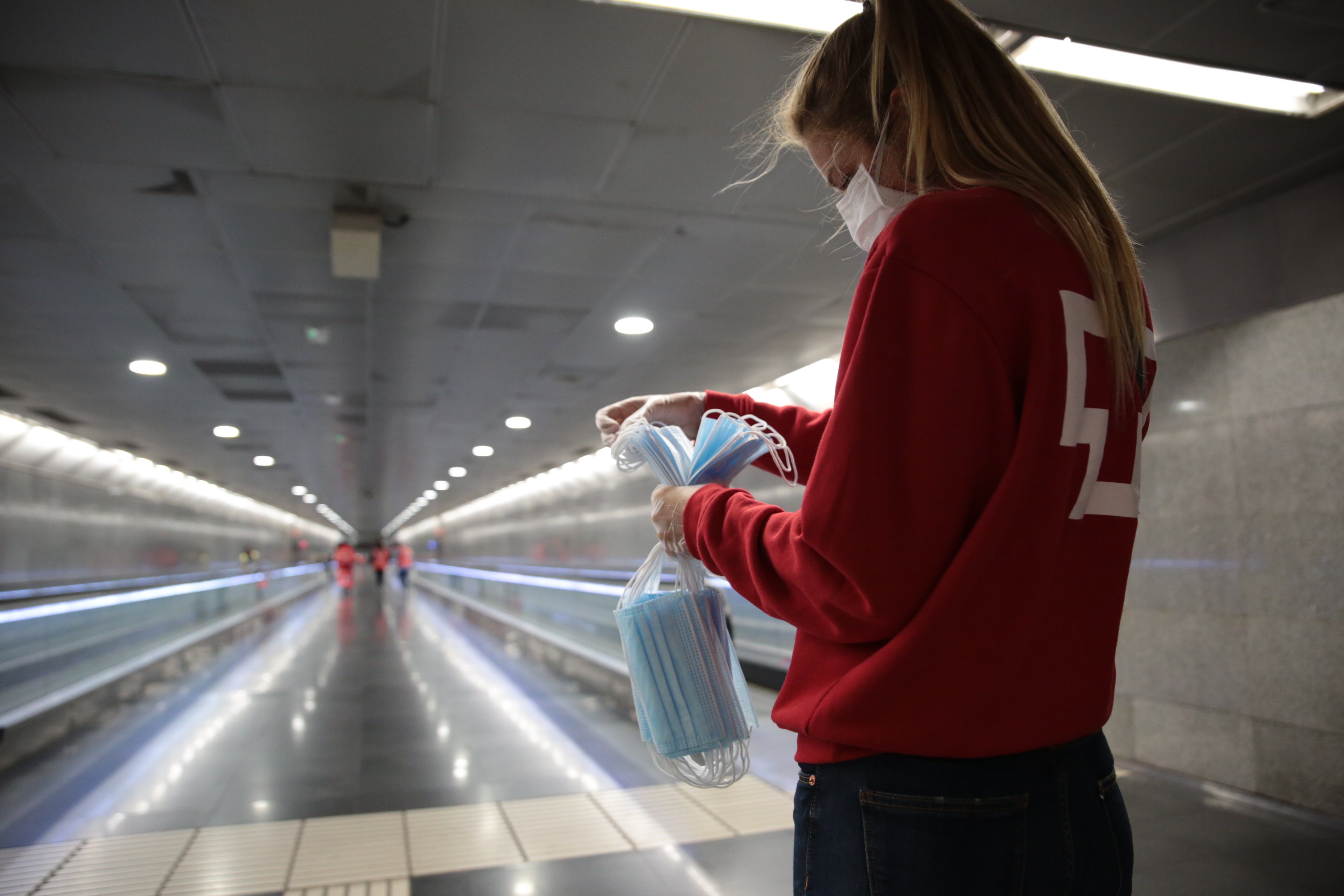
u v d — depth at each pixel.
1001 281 0.66
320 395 10.23
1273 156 4.26
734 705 0.88
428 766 5.66
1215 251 5.03
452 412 11.55
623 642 0.93
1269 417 4.70
